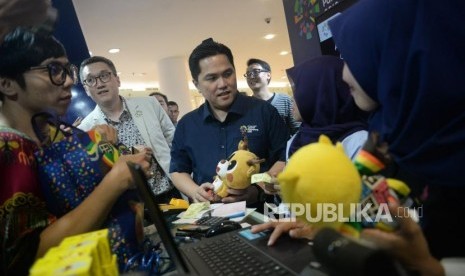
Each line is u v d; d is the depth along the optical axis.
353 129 0.89
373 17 0.67
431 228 0.62
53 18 1.67
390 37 0.64
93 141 0.91
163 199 2.17
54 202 0.82
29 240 0.70
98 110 2.28
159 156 2.23
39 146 0.84
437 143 0.60
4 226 0.70
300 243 0.76
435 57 0.59
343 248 0.31
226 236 0.94
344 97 0.94
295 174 0.46
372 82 0.71
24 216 0.73
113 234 0.84
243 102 1.66
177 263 0.66
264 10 4.18
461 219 0.62
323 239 0.35
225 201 1.33
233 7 3.96
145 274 0.55
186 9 3.82
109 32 4.21
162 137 2.31
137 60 5.82
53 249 0.50
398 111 0.65
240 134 1.59
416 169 0.63
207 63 1.55
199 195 1.42
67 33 2.25
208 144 1.63
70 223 0.73
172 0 3.54
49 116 0.90
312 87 0.98
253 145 1.59
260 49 6.23
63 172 0.82
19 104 0.85
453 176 0.60
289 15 2.41
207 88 1.58
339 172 0.45
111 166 0.89
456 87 0.59
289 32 2.44
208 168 1.60
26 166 0.75
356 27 0.70
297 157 0.49
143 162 0.90
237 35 5.11
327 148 0.49
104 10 3.54
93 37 4.30
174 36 4.75
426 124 0.62
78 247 0.49
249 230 0.94
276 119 1.67
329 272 0.34
